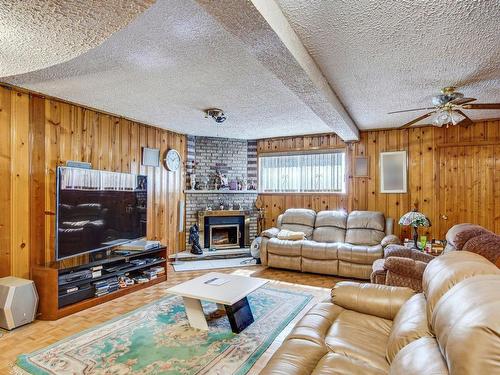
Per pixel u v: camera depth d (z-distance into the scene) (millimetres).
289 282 4281
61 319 3021
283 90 3328
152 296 3699
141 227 4383
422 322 1507
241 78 2979
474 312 961
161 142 5355
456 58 2457
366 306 2117
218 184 6145
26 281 2941
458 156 4773
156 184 5238
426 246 4035
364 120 4637
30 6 1409
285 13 1846
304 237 5082
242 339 2592
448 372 953
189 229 5863
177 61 2588
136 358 2295
